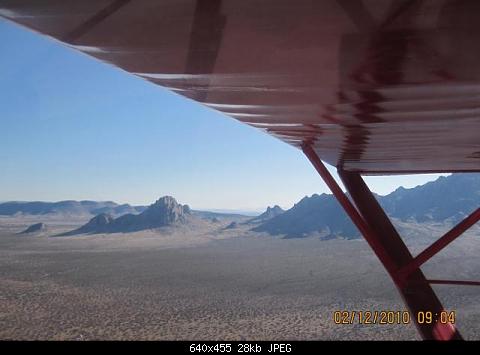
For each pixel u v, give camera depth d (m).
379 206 8.11
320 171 7.06
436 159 7.89
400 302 75.00
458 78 3.71
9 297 78.56
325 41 3.12
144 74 4.01
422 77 3.75
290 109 5.02
